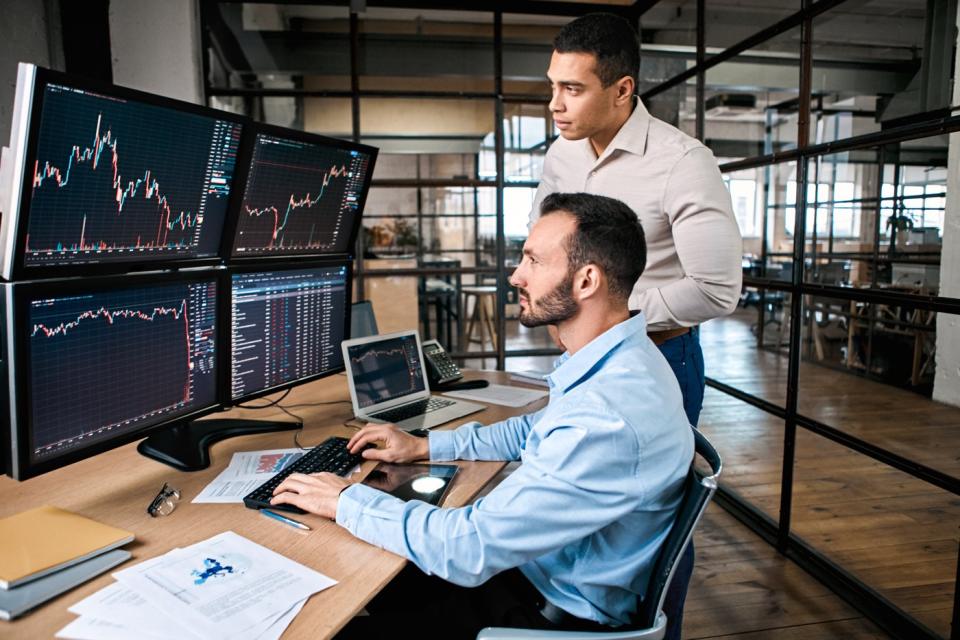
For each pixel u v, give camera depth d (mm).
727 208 1646
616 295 1050
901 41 2527
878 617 2088
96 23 3232
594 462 922
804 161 2396
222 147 1359
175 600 842
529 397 1927
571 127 1687
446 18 4453
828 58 3309
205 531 1047
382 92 3588
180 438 1442
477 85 4531
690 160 1651
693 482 938
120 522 1075
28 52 2879
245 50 4035
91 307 1130
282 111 4570
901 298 1927
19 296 1004
